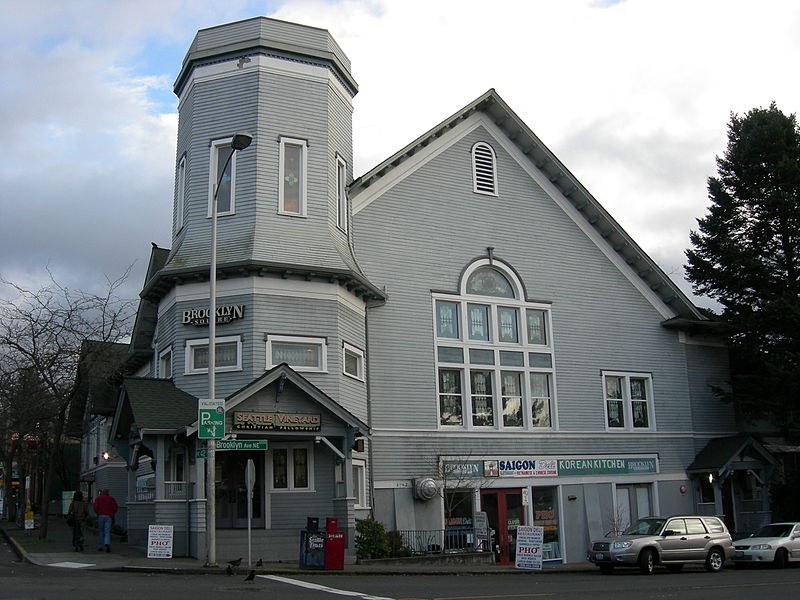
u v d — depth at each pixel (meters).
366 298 26.80
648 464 32.03
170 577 17.55
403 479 26.64
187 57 27.00
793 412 33.50
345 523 22.61
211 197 25.52
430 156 29.59
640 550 22.69
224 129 25.84
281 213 25.14
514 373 29.92
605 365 31.95
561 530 29.47
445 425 28.00
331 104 27.11
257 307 23.75
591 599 14.84
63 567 19.02
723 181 35.41
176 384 24.12
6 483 46.81
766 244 34.69
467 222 29.91
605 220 32.56
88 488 48.53
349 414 22.67
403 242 28.39
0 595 13.39
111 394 37.38
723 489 33.50
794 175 33.69
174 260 24.83
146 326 30.88
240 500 23.09
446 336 28.75
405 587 16.97
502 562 27.84
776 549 25.28
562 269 31.77
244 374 23.36
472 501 27.94
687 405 33.69
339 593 15.28
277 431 21.89
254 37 26.12
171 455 22.89
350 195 27.66
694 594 16.06
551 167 31.91
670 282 33.38
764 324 33.28
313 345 24.36
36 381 30.09
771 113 35.19
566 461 30.11
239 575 18.38
